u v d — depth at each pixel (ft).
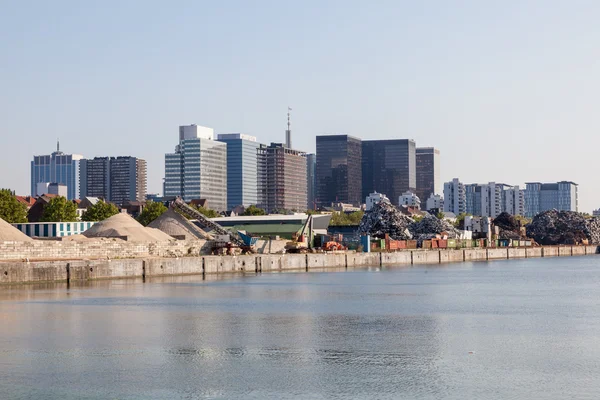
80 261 513.86
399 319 329.52
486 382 208.44
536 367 226.38
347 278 615.16
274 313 349.00
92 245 565.94
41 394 197.98
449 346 259.60
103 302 387.75
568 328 302.66
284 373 219.00
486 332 291.58
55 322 313.94
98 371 221.46
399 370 222.69
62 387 204.44
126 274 552.00
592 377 213.87
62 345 261.03
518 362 233.55
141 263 565.94
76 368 225.35
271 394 197.16
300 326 306.14
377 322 319.47
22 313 341.41
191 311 353.72
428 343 265.95
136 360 236.63
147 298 411.34
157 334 284.41
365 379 212.02
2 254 496.64
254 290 473.26
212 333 286.87
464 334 286.05
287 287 501.97
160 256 631.15
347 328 300.61
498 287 523.70
